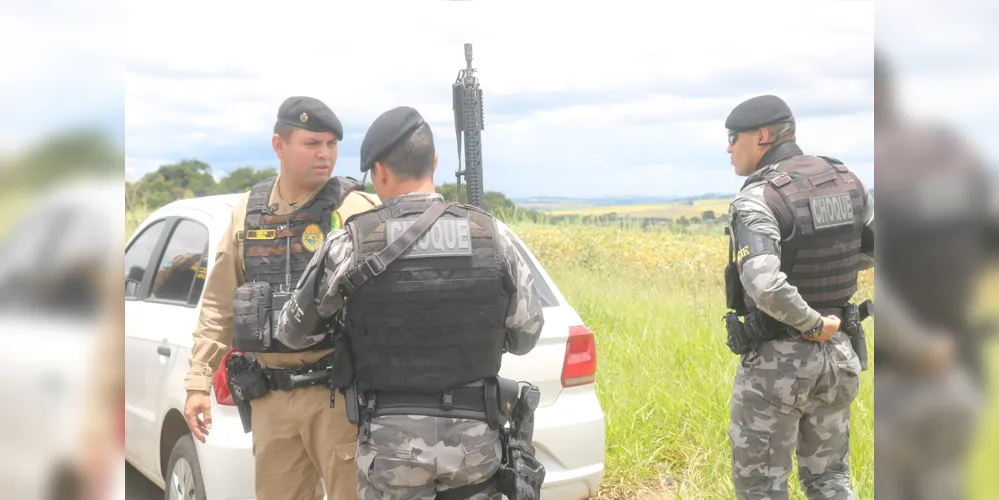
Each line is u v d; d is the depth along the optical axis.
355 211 2.14
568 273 7.34
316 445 2.08
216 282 2.19
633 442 3.76
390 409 1.85
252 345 1.99
